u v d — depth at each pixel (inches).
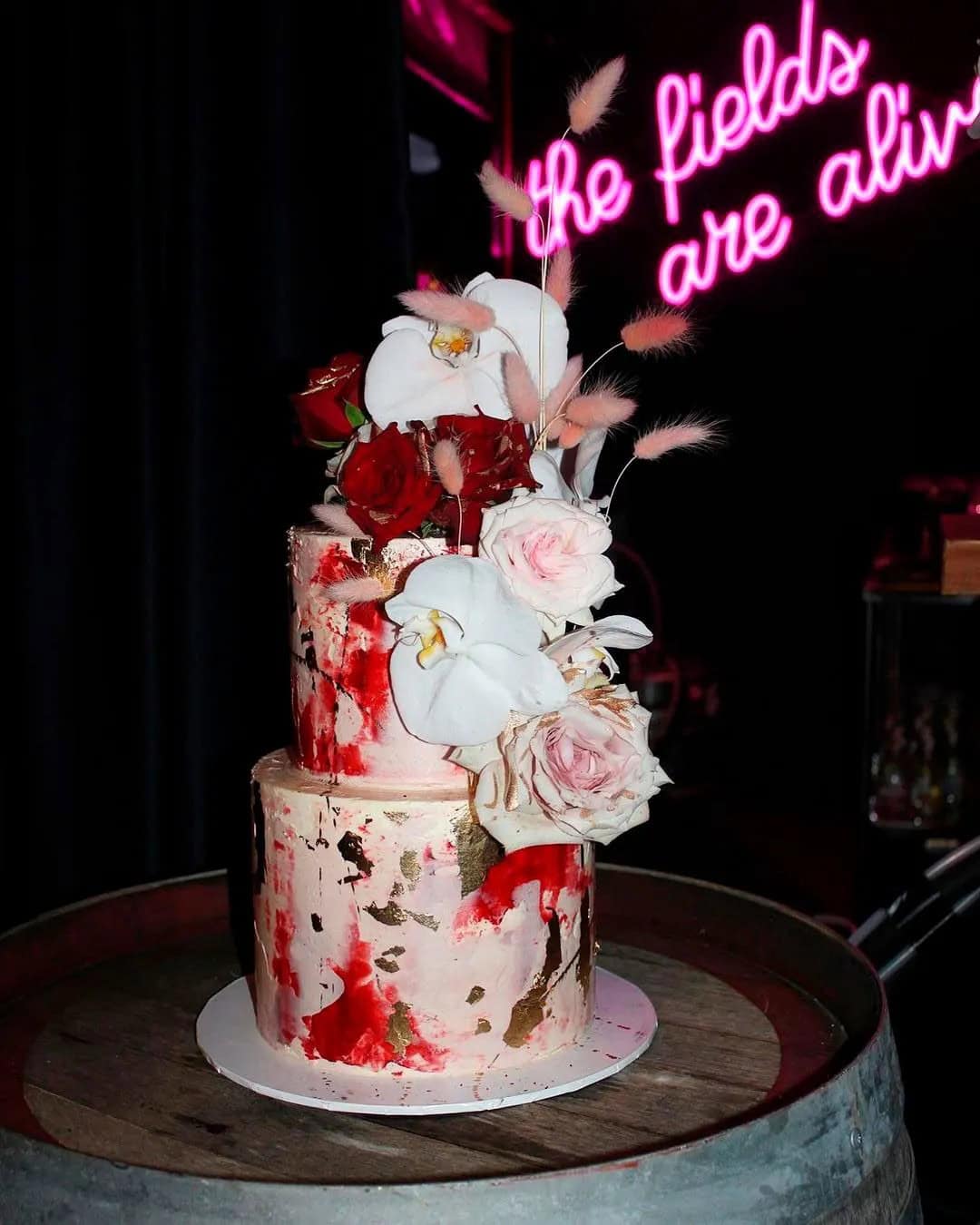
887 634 103.7
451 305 32.9
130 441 62.0
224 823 63.8
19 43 61.6
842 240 167.3
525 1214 26.4
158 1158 30.9
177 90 60.8
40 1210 27.5
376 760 35.3
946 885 52.6
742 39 140.3
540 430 36.3
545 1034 35.7
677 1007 40.8
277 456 63.4
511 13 123.1
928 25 134.0
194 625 61.7
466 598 31.1
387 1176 29.9
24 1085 35.2
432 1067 34.5
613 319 159.5
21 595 63.2
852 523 182.1
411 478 32.4
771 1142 28.7
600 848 142.0
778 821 157.2
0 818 66.1
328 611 35.3
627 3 140.6
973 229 161.0
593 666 33.1
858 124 146.3
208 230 61.2
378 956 34.2
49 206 62.4
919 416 173.5
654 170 147.4
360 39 62.0
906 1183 32.9
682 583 194.5
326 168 63.4
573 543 31.8
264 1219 26.1
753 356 177.9
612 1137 31.8
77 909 45.4
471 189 119.3
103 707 65.0
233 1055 36.2
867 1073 31.9
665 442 35.8
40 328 62.6
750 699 190.5
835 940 40.9
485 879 34.2
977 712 105.5
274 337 62.4
